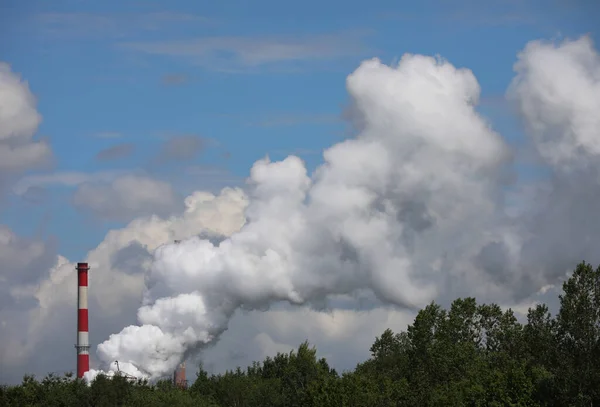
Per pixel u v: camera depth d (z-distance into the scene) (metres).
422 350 145.38
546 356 111.88
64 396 136.00
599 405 106.31
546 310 126.25
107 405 135.88
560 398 107.50
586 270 111.44
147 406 138.12
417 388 133.88
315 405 127.62
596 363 107.88
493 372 121.62
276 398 159.62
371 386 128.12
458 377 138.75
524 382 111.75
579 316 109.25
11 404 132.62
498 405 110.44
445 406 115.31
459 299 166.75
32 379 140.12
